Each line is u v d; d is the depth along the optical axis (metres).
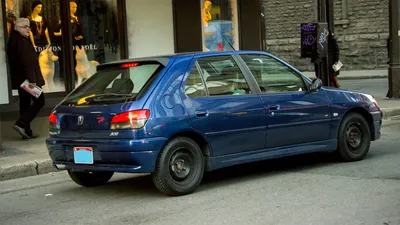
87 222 5.85
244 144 7.07
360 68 26.81
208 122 6.73
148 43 14.72
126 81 6.81
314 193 6.52
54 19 13.31
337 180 7.11
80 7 13.72
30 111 10.38
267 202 6.24
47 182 7.95
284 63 7.72
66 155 6.82
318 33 12.59
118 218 5.92
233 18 16.33
